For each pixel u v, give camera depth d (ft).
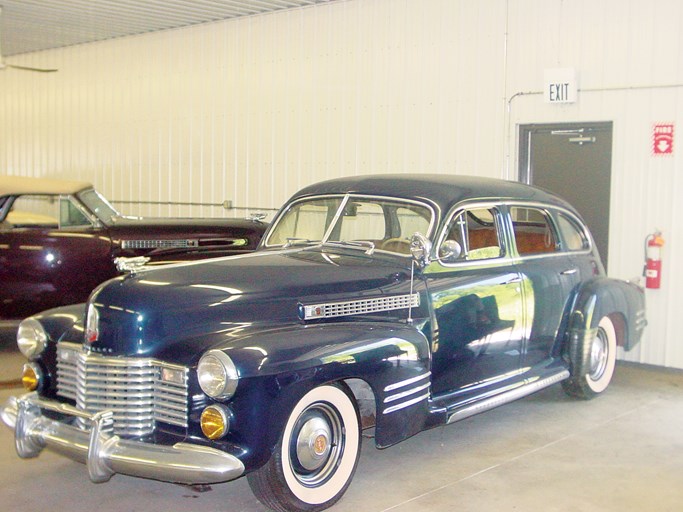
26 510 12.87
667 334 23.22
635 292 20.47
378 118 28.71
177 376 11.99
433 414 14.51
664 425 17.74
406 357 13.44
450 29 26.71
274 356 11.66
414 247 14.71
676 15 22.48
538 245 18.19
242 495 13.60
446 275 15.39
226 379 11.29
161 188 36.55
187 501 13.30
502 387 16.44
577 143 24.58
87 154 40.14
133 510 12.91
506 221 16.93
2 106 44.96
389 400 13.23
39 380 13.78
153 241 24.03
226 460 11.19
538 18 24.85
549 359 18.29
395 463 15.20
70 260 23.18
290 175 31.55
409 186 16.12
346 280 14.10
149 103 36.83
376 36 28.58
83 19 33.86
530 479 14.39
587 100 24.14
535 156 25.49
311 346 12.17
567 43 24.38
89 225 23.65
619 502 13.37
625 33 23.34
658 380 21.90
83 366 12.58
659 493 13.79
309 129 30.78
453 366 15.48
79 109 40.40
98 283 23.57
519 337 16.97
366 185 16.52
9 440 16.35
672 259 23.02
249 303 12.94
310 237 16.76
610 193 23.94
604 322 19.76
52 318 13.97
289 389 11.75
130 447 11.55
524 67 25.22
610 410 18.90
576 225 19.52
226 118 33.68
